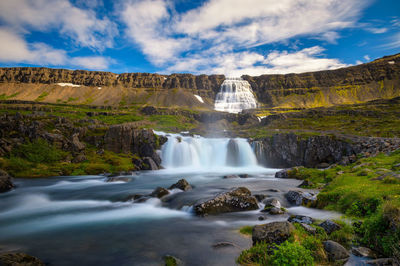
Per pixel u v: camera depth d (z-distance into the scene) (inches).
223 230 607.2
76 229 651.5
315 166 2440.9
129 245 525.3
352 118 4574.3
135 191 1188.5
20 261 394.6
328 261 369.7
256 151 2832.2
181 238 558.9
